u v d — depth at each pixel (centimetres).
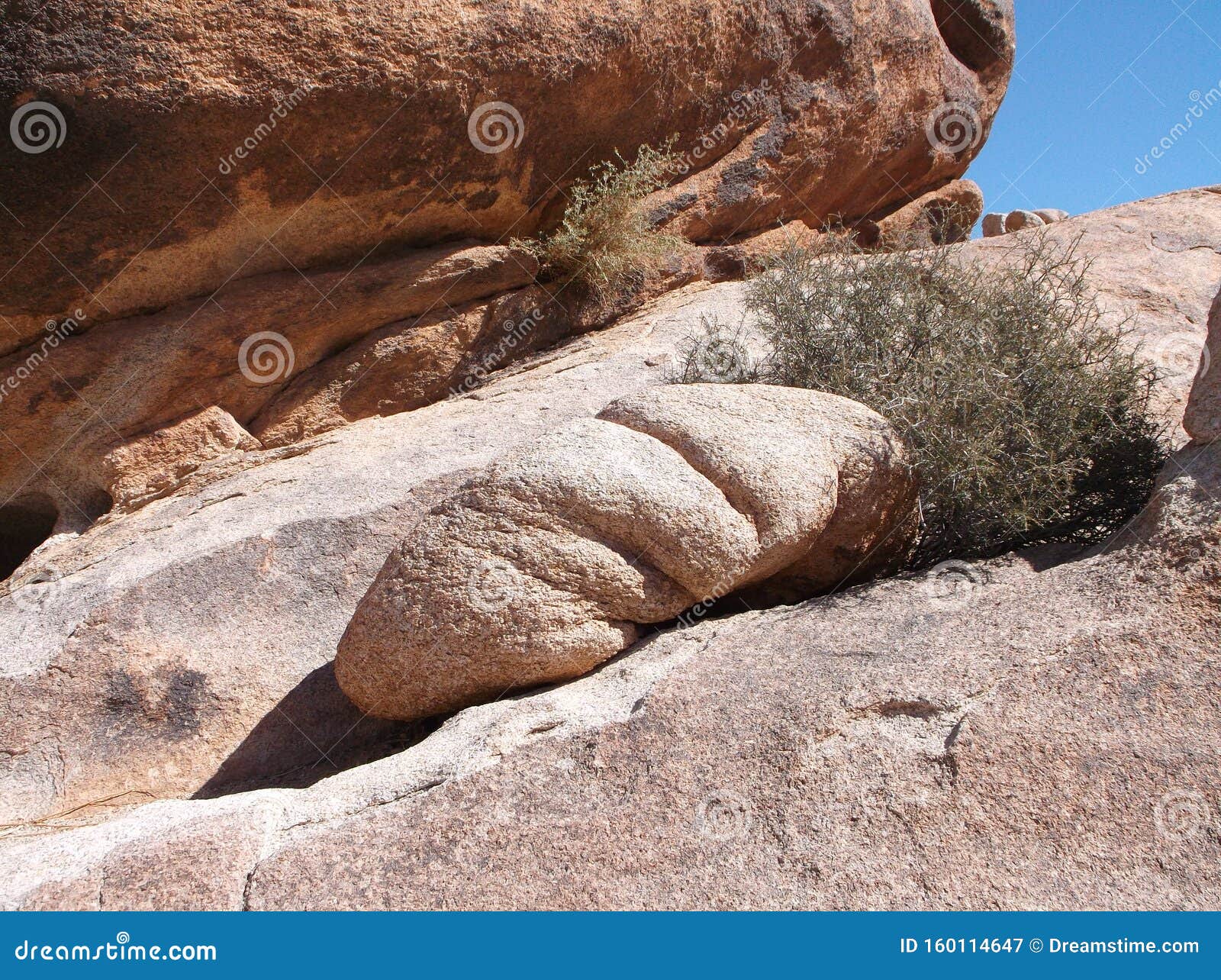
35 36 573
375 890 315
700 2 834
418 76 680
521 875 313
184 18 601
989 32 1212
